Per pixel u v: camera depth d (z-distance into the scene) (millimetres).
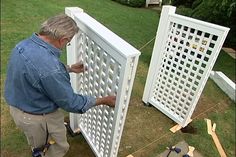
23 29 5641
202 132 3520
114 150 2385
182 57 3199
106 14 8203
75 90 2695
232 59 6270
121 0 10922
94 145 2807
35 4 7508
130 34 6785
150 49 5945
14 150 2803
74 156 2859
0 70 4039
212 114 3955
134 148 3096
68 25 1644
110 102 1967
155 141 3246
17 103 1819
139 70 4910
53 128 2014
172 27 3162
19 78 1649
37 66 1550
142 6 11438
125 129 3383
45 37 1642
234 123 3840
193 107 3314
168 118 3693
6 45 4824
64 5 8055
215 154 3186
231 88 4379
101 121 2387
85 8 8336
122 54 1643
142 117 3658
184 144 3252
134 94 4160
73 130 3090
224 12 5789
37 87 1632
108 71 1942
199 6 6402
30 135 1990
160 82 3623
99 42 1899
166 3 8242
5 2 7176
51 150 2229
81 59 2395
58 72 1589
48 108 1840
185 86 3252
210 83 4832
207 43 2828
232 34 6750
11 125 3131
